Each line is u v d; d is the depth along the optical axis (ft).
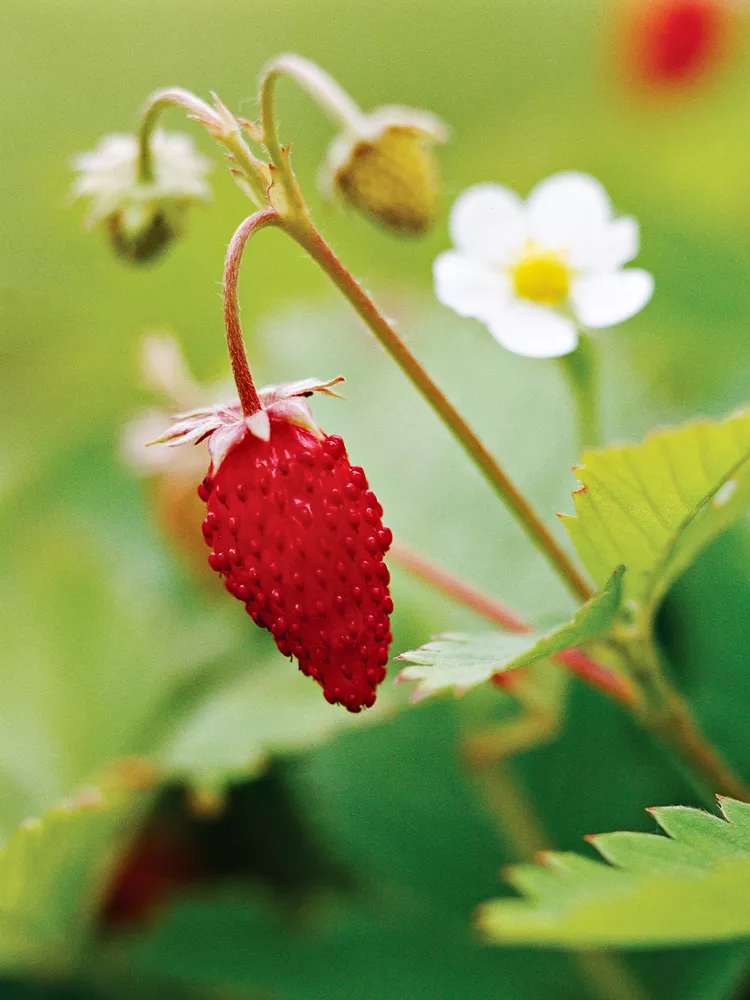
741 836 0.54
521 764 0.70
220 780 0.69
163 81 1.18
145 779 0.68
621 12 1.02
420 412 0.79
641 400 0.77
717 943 0.67
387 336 0.59
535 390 0.79
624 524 0.57
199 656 0.75
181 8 1.23
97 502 0.81
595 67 1.10
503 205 0.66
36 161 1.06
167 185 0.64
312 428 0.56
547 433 0.78
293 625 0.57
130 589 0.78
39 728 0.75
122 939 0.69
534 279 0.65
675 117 1.02
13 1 1.20
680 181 0.91
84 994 0.69
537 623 0.69
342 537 0.56
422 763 0.71
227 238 0.89
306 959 0.68
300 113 1.11
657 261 0.84
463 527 0.76
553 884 0.53
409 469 0.78
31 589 0.78
